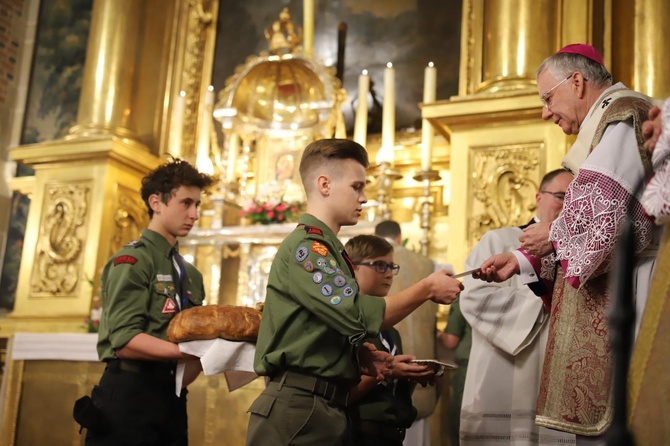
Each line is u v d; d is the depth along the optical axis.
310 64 6.53
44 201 6.75
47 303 6.48
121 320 2.70
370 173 6.34
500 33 5.95
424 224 5.69
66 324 6.33
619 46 5.94
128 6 7.41
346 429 2.12
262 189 6.54
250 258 5.84
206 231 5.92
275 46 6.68
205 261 6.39
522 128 5.46
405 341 3.66
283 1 7.58
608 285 2.09
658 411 1.25
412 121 6.70
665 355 1.28
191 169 3.06
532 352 2.78
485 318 2.86
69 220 6.61
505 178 5.44
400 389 2.63
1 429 4.50
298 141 6.64
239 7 7.75
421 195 6.37
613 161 2.04
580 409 2.06
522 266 2.33
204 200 6.89
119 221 6.68
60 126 7.88
